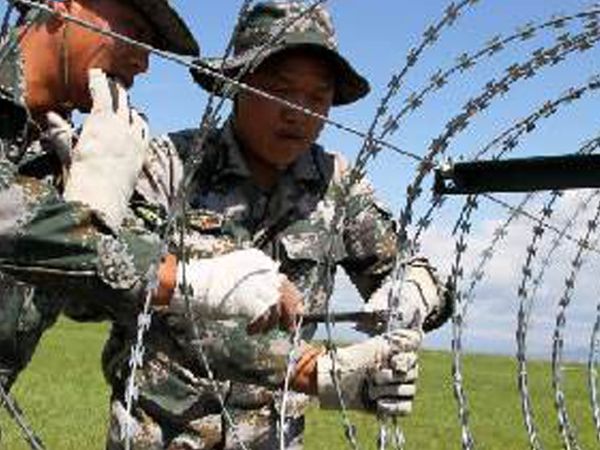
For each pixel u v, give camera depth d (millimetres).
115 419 1769
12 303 1456
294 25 1688
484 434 6102
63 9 1407
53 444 5414
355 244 1828
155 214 1541
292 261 1776
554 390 1403
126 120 1406
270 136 1730
